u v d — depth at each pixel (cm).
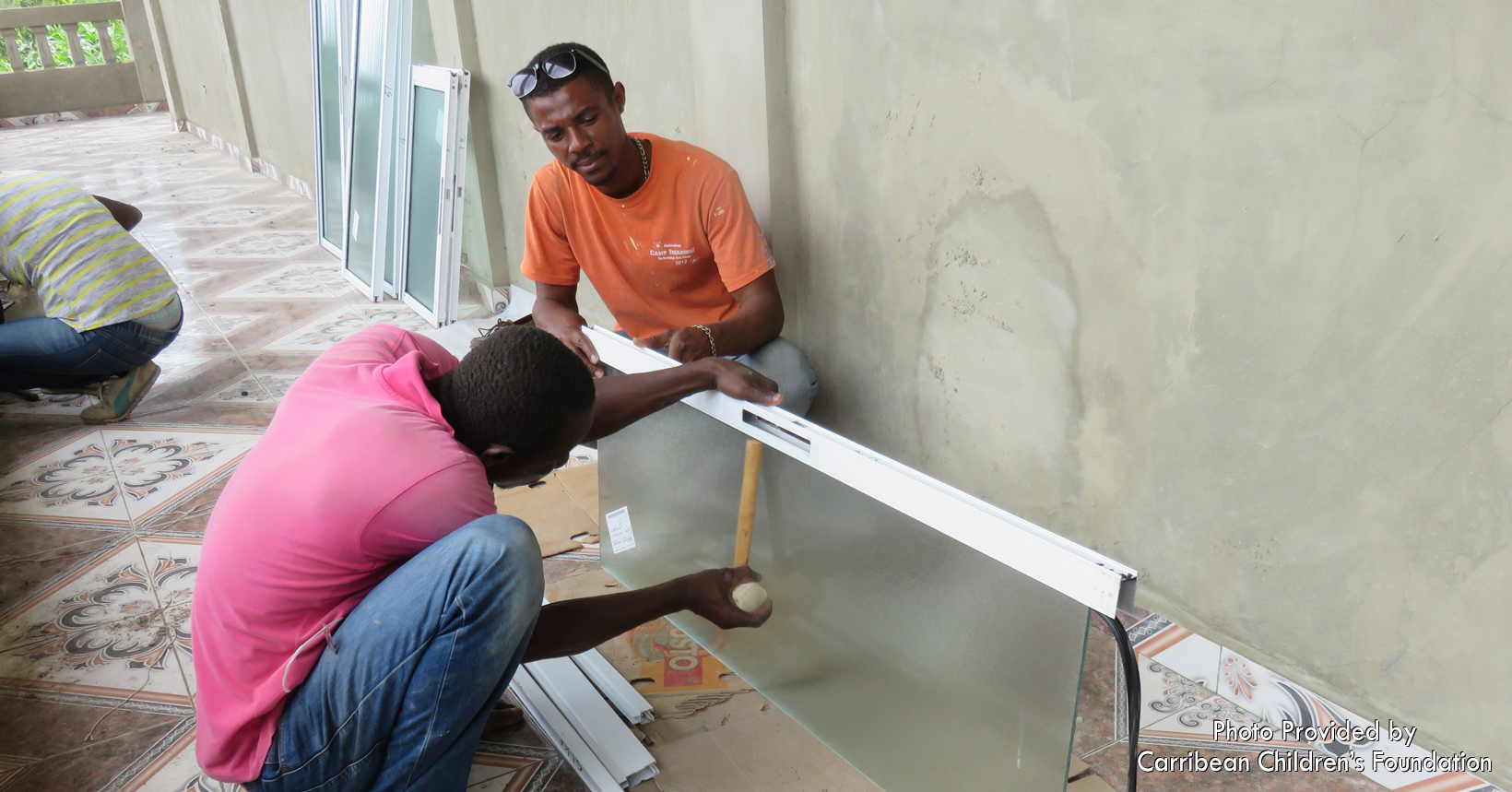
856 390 251
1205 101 155
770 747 179
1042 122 181
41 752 185
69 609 229
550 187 237
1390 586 154
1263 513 168
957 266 209
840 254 240
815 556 170
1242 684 181
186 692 201
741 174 253
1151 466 184
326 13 480
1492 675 146
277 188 666
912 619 153
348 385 147
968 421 220
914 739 159
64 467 297
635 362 198
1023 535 128
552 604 166
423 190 393
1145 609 196
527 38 336
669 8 263
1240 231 157
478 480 136
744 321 221
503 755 181
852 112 221
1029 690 135
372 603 133
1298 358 155
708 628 203
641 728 185
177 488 283
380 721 135
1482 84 126
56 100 948
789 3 227
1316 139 144
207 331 406
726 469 185
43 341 303
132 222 340
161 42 855
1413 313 140
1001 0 180
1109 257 178
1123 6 161
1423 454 145
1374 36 134
